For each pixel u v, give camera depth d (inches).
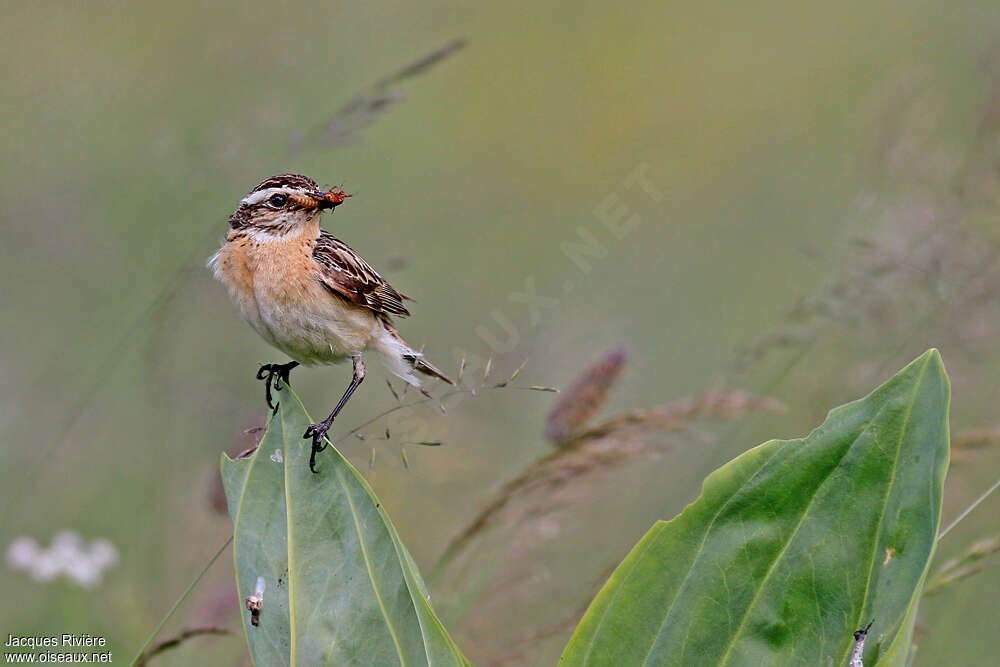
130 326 550.3
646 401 544.7
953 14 826.8
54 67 756.6
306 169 667.4
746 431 478.3
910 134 496.4
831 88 858.1
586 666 250.7
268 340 360.8
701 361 573.6
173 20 787.4
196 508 481.4
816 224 663.8
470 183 755.4
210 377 534.3
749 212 695.7
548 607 413.7
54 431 543.2
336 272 349.4
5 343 598.5
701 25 952.3
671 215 713.6
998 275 435.5
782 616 247.9
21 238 620.7
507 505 370.9
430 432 372.8
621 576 251.1
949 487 459.5
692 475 436.5
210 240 445.4
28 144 689.6
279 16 770.2
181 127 663.1
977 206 447.2
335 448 264.1
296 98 716.0
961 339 436.1
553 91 872.9
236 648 418.0
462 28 876.0
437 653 249.8
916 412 246.5
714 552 249.9
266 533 259.0
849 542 247.0
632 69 904.3
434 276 648.4
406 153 759.1
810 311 435.5
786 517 249.0
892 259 435.8
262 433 277.6
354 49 761.6
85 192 649.0
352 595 255.3
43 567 418.6
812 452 248.2
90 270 609.6
